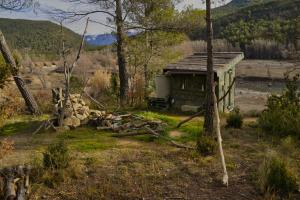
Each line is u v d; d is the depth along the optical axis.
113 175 7.45
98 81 19.27
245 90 31.56
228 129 11.05
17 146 9.48
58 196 6.62
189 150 8.90
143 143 9.74
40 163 7.76
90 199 6.54
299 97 12.73
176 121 12.20
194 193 6.78
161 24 17.06
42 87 26.66
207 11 9.09
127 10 16.38
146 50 17.88
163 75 15.08
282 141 9.49
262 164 7.46
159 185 7.07
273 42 60.75
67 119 11.41
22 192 6.18
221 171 7.68
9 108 10.16
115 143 9.69
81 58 35.78
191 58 15.72
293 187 6.82
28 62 38.81
